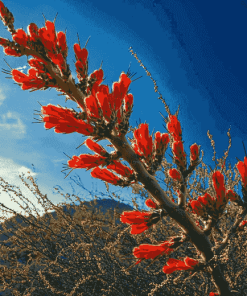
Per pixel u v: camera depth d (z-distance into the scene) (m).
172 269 1.48
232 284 1.90
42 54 1.41
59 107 1.36
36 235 3.66
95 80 1.50
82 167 1.41
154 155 1.51
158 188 1.44
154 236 3.08
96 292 3.15
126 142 1.43
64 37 1.45
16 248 3.80
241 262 2.37
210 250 1.44
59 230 3.94
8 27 1.42
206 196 1.46
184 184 1.49
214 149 2.37
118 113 1.43
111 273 2.91
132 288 2.74
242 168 1.50
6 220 3.64
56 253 3.52
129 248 3.15
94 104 1.31
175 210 1.42
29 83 1.44
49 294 3.14
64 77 1.42
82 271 3.03
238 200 1.50
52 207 3.49
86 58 1.52
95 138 1.37
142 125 1.47
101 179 1.44
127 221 1.42
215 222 1.45
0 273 3.21
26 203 3.66
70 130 1.33
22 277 3.33
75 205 3.77
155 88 1.70
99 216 3.64
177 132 1.63
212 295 1.59
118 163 1.46
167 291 2.75
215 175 1.45
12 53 1.39
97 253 3.06
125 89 1.40
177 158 1.53
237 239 2.17
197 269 1.45
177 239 1.46
